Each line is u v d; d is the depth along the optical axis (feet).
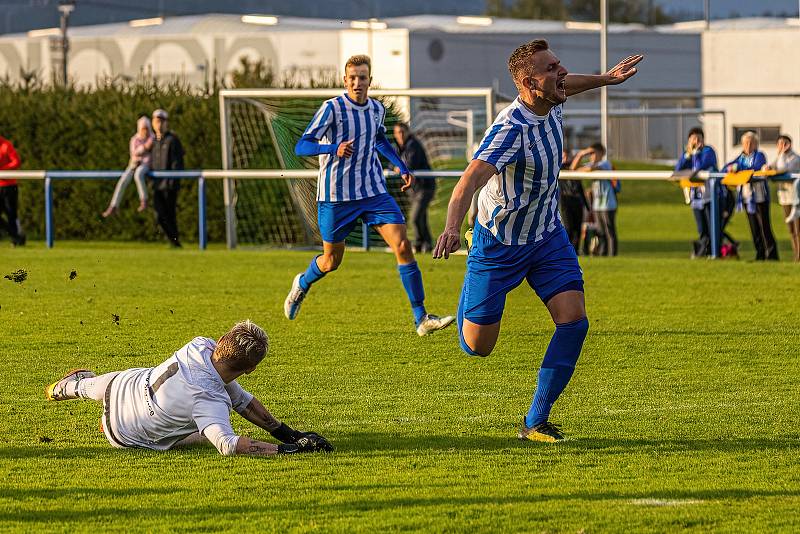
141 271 126.11
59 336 83.82
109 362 74.18
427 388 67.15
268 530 40.63
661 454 51.55
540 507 43.11
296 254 146.61
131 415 51.49
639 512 42.39
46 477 47.67
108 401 52.21
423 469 49.01
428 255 146.41
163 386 50.70
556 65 50.85
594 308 98.94
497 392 66.03
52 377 69.41
